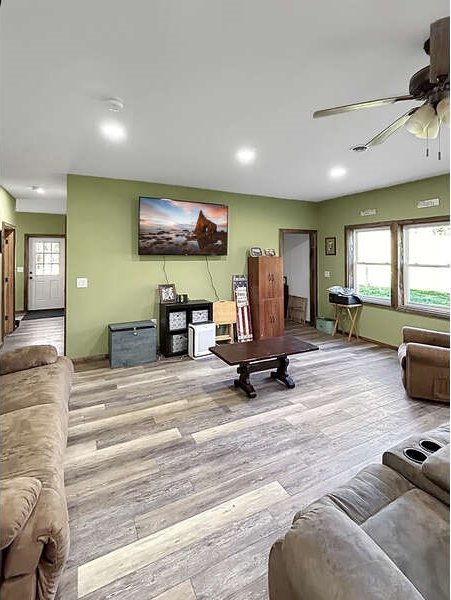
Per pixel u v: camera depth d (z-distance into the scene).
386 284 5.48
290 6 1.52
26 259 8.34
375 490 1.38
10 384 2.45
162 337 4.92
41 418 1.98
